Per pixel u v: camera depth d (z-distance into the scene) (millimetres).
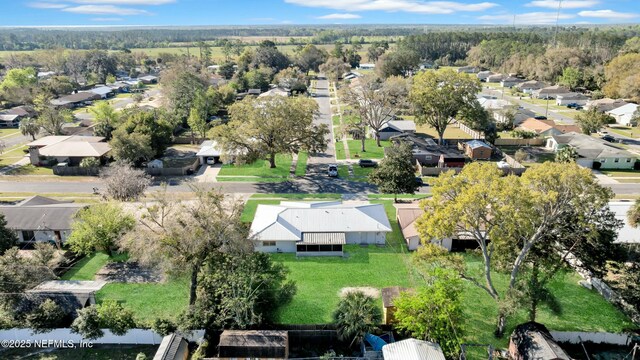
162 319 37312
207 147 87812
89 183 74125
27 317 36469
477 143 89562
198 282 39500
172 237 36750
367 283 45688
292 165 84438
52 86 154375
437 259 36781
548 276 37250
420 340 33844
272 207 57188
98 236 48375
